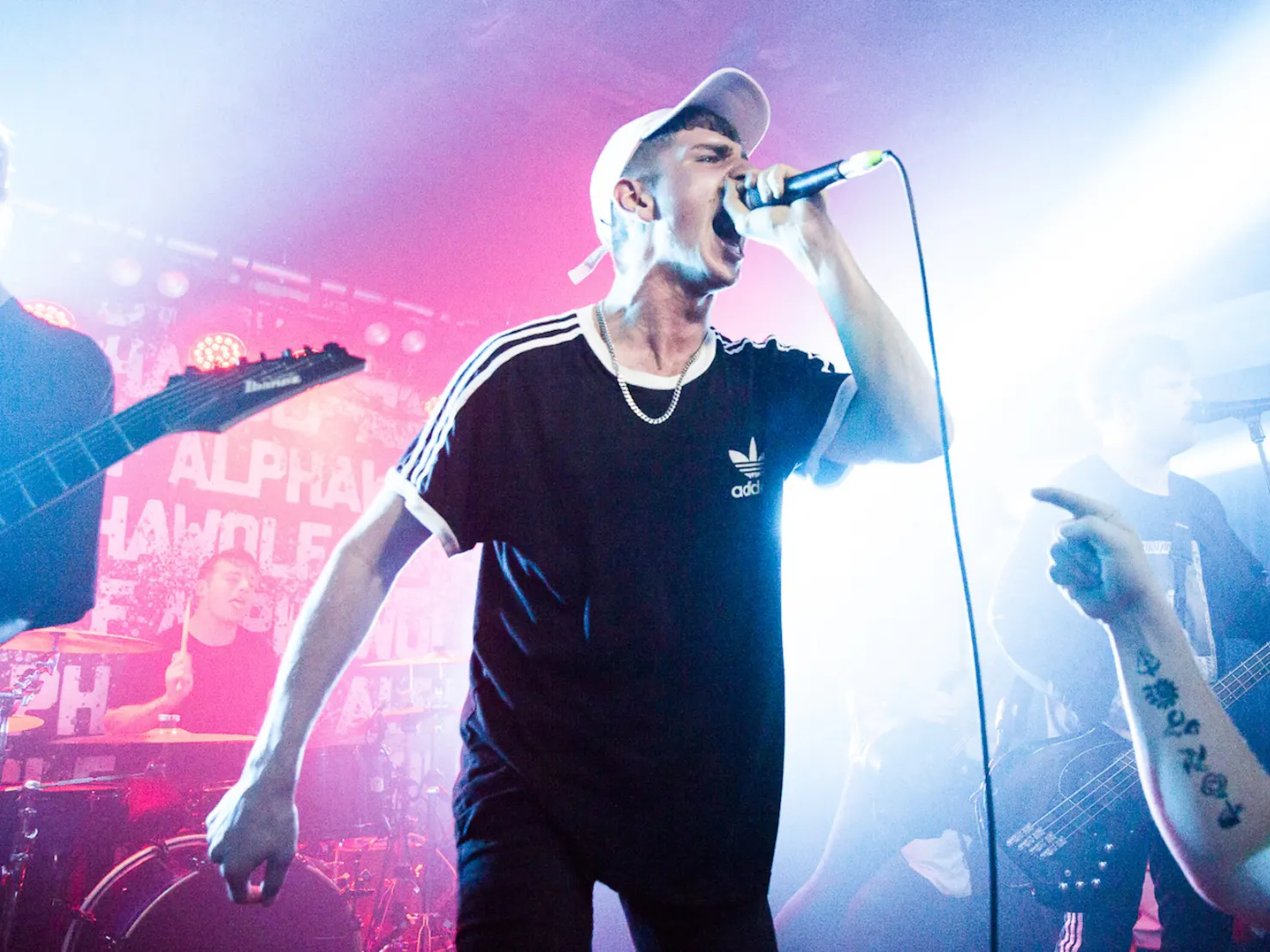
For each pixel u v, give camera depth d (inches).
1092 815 95.0
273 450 255.8
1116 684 98.7
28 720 184.5
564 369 62.9
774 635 62.4
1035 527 108.7
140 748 178.7
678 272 64.8
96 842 156.3
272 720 56.8
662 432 62.2
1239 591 115.3
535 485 60.3
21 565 63.9
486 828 55.8
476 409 60.8
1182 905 97.3
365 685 255.1
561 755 56.5
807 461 68.1
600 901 180.5
